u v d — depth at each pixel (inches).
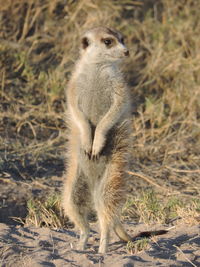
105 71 364.5
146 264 304.2
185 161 538.6
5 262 312.2
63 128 564.4
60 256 319.6
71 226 414.3
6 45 632.4
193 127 583.8
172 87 634.8
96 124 371.9
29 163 504.7
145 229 383.9
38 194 453.7
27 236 360.8
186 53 681.0
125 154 359.3
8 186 459.8
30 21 675.4
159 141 559.2
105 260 311.9
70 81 374.3
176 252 326.0
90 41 370.3
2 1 671.8
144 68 650.2
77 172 361.7
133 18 721.0
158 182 494.9
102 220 349.7
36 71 624.7
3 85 587.2
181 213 409.1
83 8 697.0
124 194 354.6
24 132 551.5
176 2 743.1
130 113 369.1
